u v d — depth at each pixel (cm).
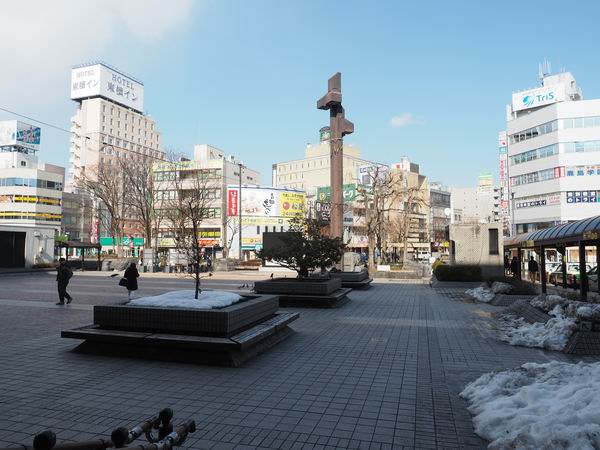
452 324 1070
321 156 9288
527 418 406
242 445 401
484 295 1568
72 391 546
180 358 689
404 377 619
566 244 1548
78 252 6975
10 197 7144
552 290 1844
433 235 7750
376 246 5062
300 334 941
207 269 3575
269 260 1565
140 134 10650
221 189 6500
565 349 773
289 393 547
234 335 712
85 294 1708
